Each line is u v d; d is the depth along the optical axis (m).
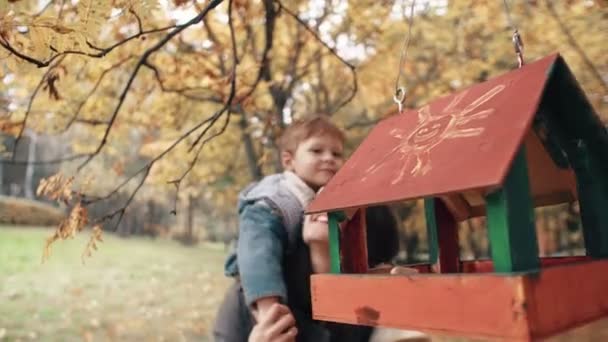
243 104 2.47
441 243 1.41
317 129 1.69
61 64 1.55
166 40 1.74
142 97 2.69
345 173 1.21
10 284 8.80
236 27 2.76
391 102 4.71
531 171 1.15
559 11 3.61
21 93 2.27
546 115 1.06
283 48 3.63
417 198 0.88
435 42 4.32
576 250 7.93
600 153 1.07
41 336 6.17
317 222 1.46
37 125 2.33
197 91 3.09
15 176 21.20
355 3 3.18
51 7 1.46
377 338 1.59
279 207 1.54
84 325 6.69
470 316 0.82
